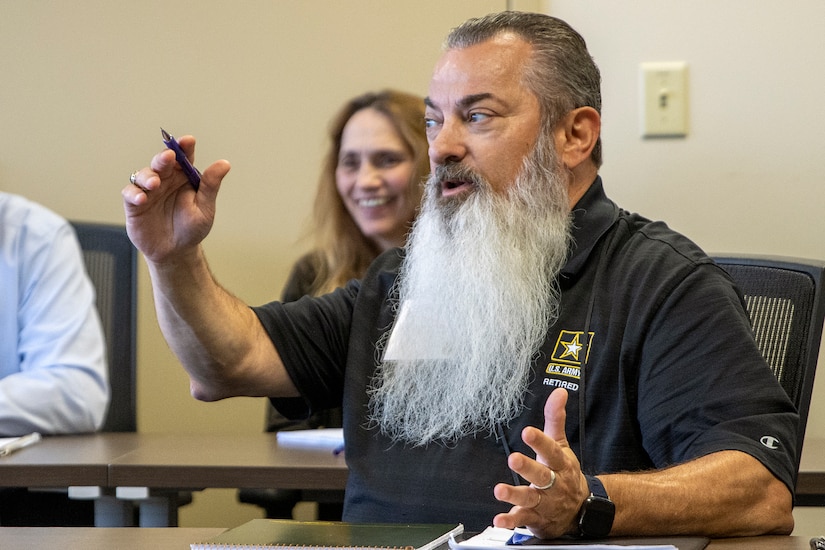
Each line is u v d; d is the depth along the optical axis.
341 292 3.32
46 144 6.04
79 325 4.63
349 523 2.35
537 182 2.97
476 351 2.86
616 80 4.89
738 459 2.34
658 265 2.77
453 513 2.72
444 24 5.66
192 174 2.70
